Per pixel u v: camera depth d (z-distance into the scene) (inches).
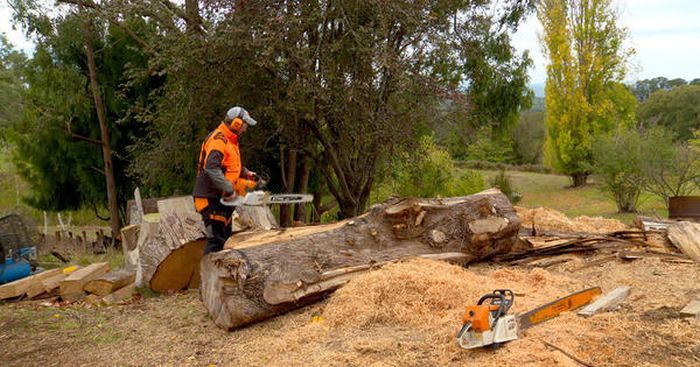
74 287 269.6
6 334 219.6
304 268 216.7
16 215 292.2
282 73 408.8
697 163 728.3
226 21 393.1
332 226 256.2
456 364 153.9
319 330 190.2
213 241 233.5
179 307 246.7
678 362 149.5
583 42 1171.3
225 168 230.7
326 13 386.3
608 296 202.1
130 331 217.8
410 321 190.9
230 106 430.9
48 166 612.7
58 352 198.8
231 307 203.2
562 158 1181.1
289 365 165.6
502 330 155.6
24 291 272.2
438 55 422.3
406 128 445.7
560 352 152.1
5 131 649.6
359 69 416.5
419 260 235.0
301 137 460.8
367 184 517.0
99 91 549.3
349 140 448.5
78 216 877.2
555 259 284.2
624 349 158.2
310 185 591.2
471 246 265.7
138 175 551.8
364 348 168.7
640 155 771.4
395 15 402.0
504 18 539.5
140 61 554.6
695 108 1785.2
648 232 316.5
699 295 212.8
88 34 518.6
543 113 1808.6
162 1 455.2
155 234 274.4
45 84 551.8
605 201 1003.3
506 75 569.6
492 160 1616.6
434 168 665.0
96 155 598.5
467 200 270.4
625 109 1222.9
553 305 181.5
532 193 1172.5
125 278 274.1
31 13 502.6
